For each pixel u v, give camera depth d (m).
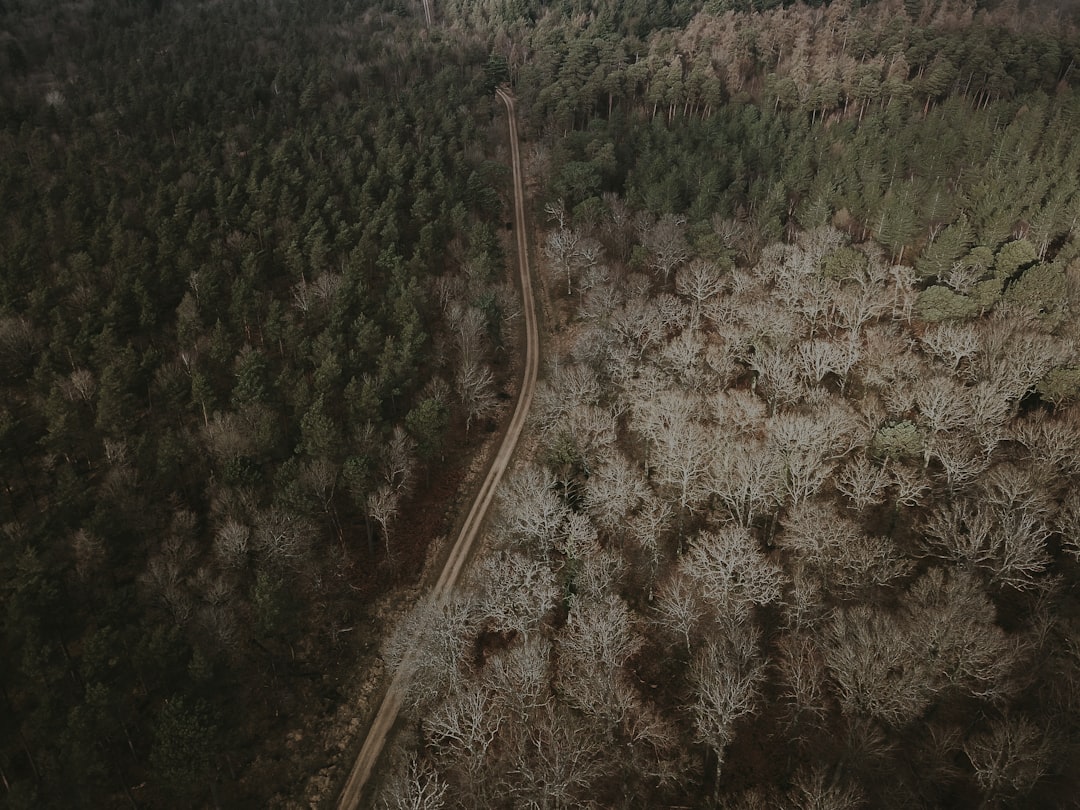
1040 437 75.94
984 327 95.44
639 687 69.94
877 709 53.31
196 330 103.06
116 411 86.25
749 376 100.69
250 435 85.38
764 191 138.88
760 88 195.25
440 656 65.94
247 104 170.12
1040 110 152.75
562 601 75.50
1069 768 51.50
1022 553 63.59
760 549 75.88
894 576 66.69
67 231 117.50
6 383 99.00
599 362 103.06
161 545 77.69
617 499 77.12
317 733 70.12
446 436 104.94
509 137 199.25
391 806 59.09
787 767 60.94
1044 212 117.56
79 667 63.78
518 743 57.47
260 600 67.25
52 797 56.31
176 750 56.38
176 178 137.00
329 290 111.38
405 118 169.62
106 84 172.62
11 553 66.19
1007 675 56.34
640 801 59.56
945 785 55.41
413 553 88.94
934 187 132.62
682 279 112.62
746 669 62.00
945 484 78.44
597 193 148.38
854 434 81.81
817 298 102.81
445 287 121.12
